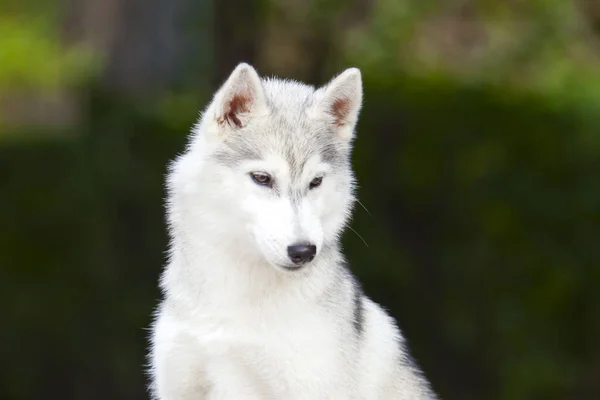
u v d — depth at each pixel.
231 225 10.89
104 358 22.59
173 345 11.16
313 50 24.70
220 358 10.99
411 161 22.45
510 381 22.17
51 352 22.81
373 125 22.39
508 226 22.27
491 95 23.03
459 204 22.39
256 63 24.14
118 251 22.52
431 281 22.58
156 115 22.88
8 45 42.06
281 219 10.57
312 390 10.83
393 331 11.85
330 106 11.31
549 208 22.17
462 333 22.45
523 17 30.80
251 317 10.89
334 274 11.17
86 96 25.28
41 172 23.09
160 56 28.03
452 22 31.47
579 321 22.08
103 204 22.59
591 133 22.55
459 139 22.52
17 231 22.86
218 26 24.00
